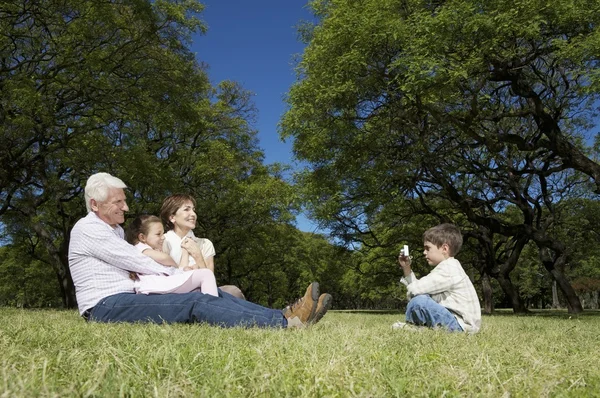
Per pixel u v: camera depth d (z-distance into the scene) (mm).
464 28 10945
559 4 10727
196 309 3973
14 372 1689
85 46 14977
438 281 4469
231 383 1687
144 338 2723
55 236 27641
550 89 14445
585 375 2041
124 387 1540
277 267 36719
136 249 4309
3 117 13492
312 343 2750
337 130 14570
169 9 15711
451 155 16062
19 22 14109
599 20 10992
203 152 23641
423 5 13281
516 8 11008
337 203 17328
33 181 18188
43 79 14398
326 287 54031
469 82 13109
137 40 15789
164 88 16750
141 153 16656
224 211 24594
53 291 40594
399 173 14938
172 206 5180
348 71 12930
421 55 11383
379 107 14273
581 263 40750
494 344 3139
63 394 1450
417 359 2301
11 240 27750
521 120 18500
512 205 25344
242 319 3930
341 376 1813
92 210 4395
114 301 4102
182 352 2215
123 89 15734
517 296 21328
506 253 24156
